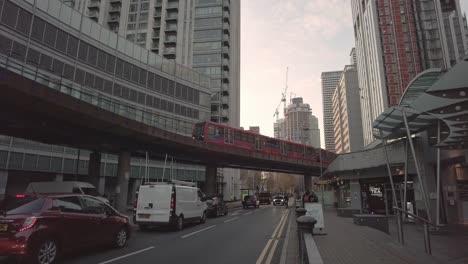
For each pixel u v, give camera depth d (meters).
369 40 101.50
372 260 7.25
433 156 18.47
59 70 34.75
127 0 78.94
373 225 14.83
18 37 31.03
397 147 21.25
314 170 54.88
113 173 48.62
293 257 8.41
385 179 24.97
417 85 15.37
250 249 9.82
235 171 82.94
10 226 6.88
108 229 9.41
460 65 8.80
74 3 72.88
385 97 87.56
